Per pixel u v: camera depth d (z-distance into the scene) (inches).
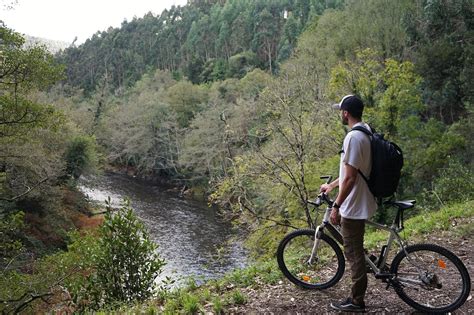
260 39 3161.9
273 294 185.2
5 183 803.4
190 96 2149.4
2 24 457.7
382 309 167.0
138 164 2062.0
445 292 165.9
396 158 144.3
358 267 155.6
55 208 978.7
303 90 643.5
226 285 204.5
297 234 187.9
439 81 1058.7
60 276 351.3
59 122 514.9
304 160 530.3
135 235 267.4
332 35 1451.8
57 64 504.1
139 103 2126.0
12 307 350.9
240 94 1868.8
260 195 611.8
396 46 1207.6
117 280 258.7
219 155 1349.7
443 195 509.0
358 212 148.6
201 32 3826.3
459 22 1110.4
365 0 1381.6
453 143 714.2
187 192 1627.7
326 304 173.0
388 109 693.3
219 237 1033.5
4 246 454.0
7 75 458.3
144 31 4525.1
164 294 209.9
